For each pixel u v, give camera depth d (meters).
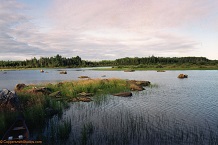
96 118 17.88
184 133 14.10
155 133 14.09
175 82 50.03
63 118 17.83
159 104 23.83
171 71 108.75
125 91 33.16
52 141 12.74
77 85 33.69
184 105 23.25
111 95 29.98
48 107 19.94
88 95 29.36
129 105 23.23
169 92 33.34
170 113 19.61
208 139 13.02
